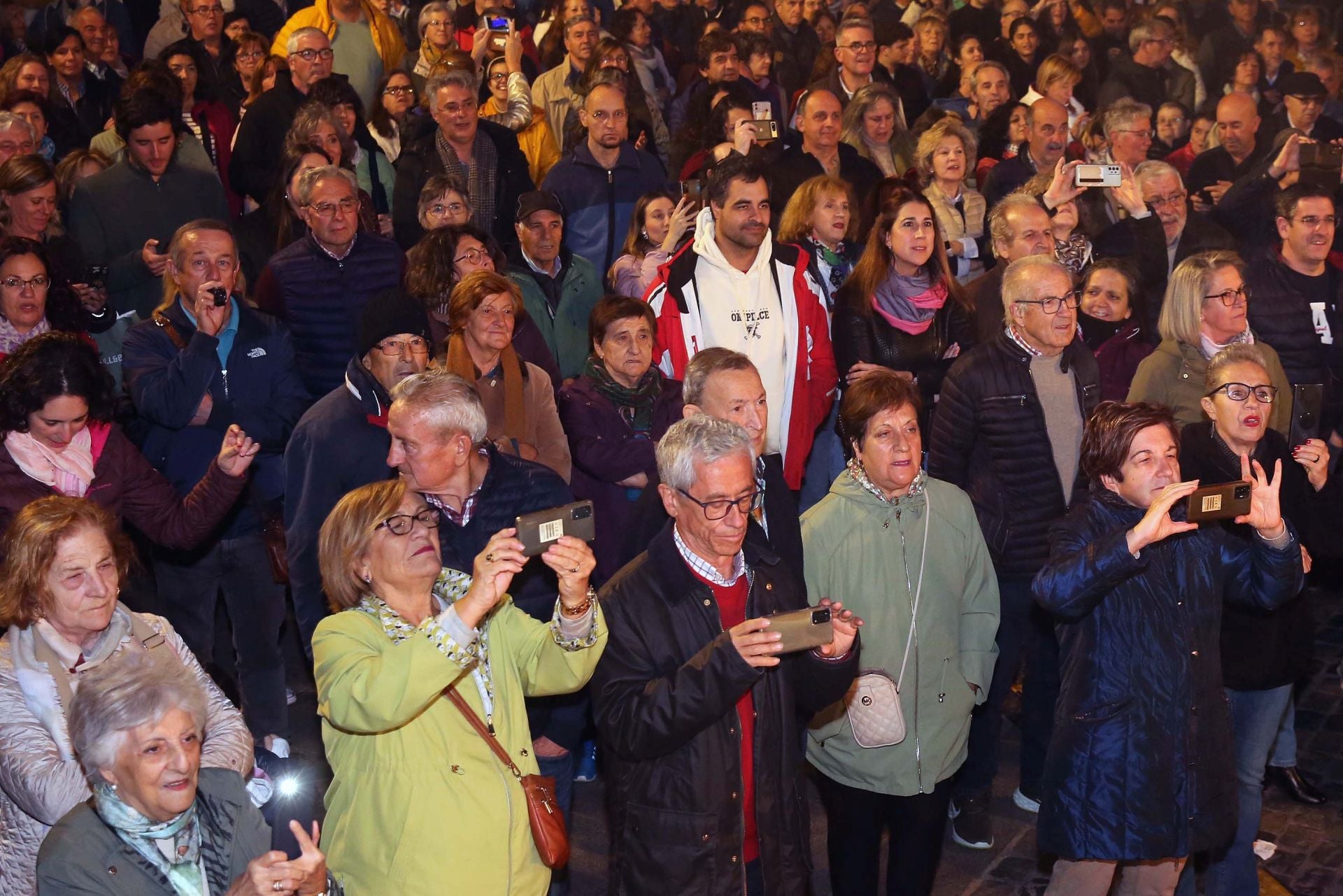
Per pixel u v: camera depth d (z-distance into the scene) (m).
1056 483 5.32
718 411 4.22
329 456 4.55
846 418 4.33
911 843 4.31
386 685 3.06
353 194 5.96
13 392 4.43
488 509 4.17
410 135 7.71
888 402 4.23
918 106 11.12
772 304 5.99
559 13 10.55
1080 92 12.61
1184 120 11.12
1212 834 4.06
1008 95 10.27
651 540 3.97
